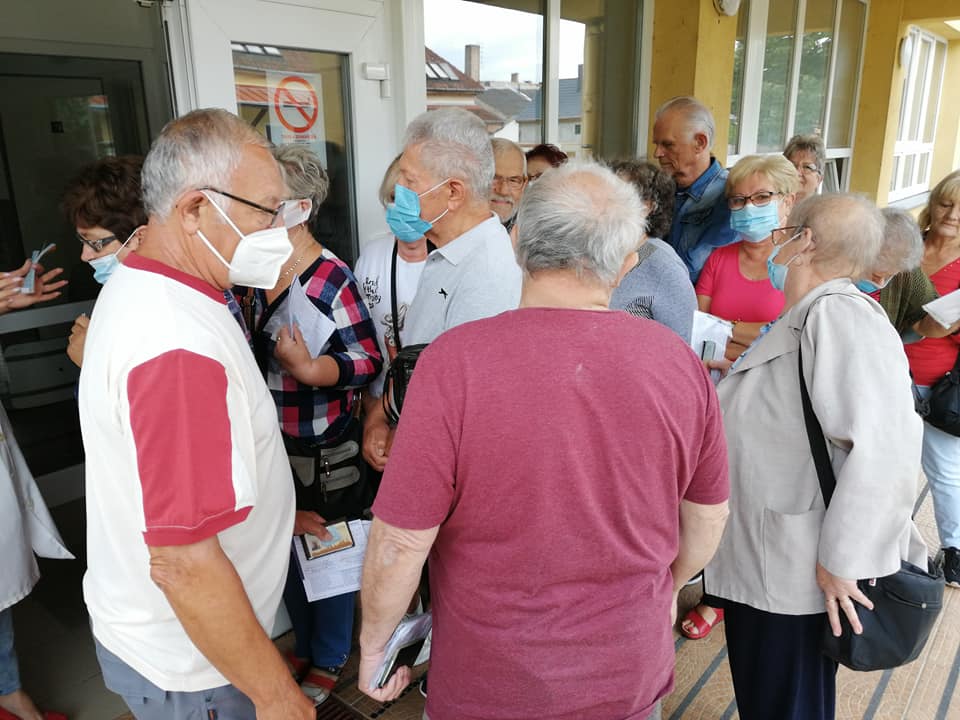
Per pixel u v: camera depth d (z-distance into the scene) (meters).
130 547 1.09
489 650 1.03
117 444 1.03
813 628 1.55
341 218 2.94
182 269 1.09
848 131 7.54
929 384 2.54
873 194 7.73
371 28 2.79
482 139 1.54
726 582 1.63
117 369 0.99
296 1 2.53
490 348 0.97
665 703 2.11
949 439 2.58
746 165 2.38
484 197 1.57
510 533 0.98
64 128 2.34
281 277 1.76
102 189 1.58
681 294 1.98
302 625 2.07
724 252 2.58
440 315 1.53
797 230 1.55
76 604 2.52
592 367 0.97
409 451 0.98
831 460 1.47
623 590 1.04
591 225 0.99
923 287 2.39
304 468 1.83
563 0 3.62
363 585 1.10
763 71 5.31
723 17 4.19
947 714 2.07
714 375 2.19
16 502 1.71
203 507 0.96
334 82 2.77
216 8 2.33
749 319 2.48
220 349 1.05
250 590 1.19
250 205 1.09
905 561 1.50
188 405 0.96
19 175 2.33
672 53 4.13
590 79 3.97
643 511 1.03
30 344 2.53
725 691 2.15
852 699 2.12
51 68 2.25
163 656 1.13
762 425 1.54
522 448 0.94
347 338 1.83
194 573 0.97
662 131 2.85
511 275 1.52
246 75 2.48
